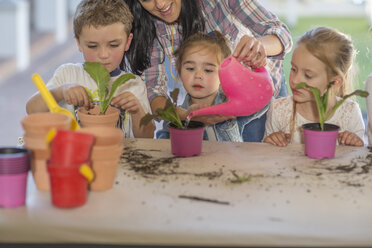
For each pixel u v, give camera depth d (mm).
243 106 1385
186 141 1315
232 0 1778
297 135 1701
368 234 922
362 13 10719
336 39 1571
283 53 1779
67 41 7281
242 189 1106
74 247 979
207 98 1825
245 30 1878
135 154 1351
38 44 7020
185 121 1394
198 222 953
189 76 1763
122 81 1363
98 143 1063
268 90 1396
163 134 1919
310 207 1021
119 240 930
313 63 1549
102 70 1353
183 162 1285
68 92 1420
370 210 1010
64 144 986
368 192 1096
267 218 972
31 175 1186
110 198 1057
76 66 1788
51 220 958
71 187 998
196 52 1724
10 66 5707
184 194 1078
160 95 1850
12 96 4648
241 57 1404
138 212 992
